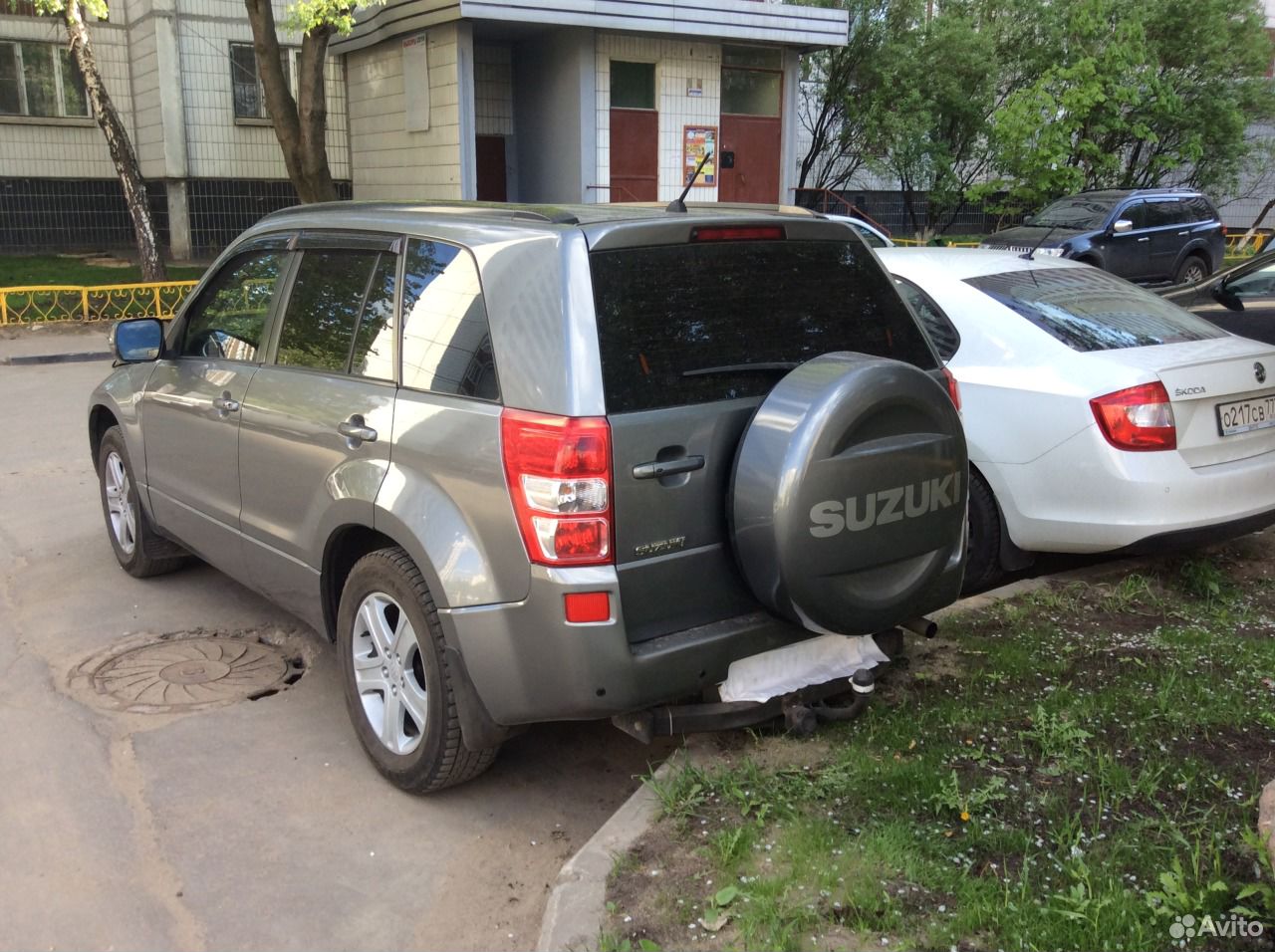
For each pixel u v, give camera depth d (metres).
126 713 4.41
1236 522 4.99
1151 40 22.70
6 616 5.45
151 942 3.08
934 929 2.88
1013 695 4.23
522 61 18.94
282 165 21.09
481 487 3.30
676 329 3.35
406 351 3.72
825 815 3.44
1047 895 3.02
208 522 4.91
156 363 5.35
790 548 3.23
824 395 3.25
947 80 21.86
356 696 3.96
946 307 5.54
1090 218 18.06
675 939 2.91
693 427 3.30
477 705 3.48
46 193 20.64
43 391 11.31
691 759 3.80
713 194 19.36
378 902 3.28
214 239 20.78
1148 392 4.82
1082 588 5.35
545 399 3.18
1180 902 2.92
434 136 17.66
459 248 3.62
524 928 3.18
